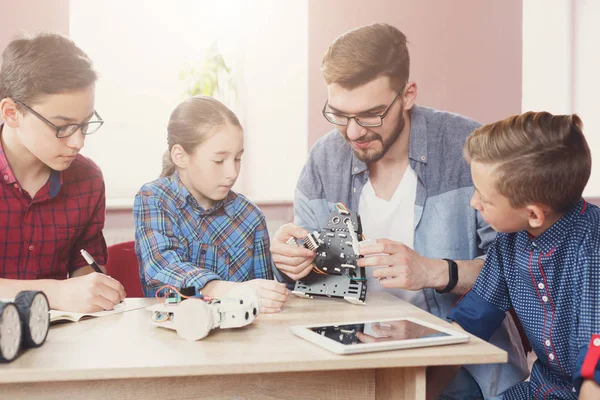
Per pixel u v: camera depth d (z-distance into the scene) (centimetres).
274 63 300
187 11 289
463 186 165
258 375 109
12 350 91
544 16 328
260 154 303
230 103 297
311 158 177
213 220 162
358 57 151
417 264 138
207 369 91
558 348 122
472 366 145
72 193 160
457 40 298
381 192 170
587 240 115
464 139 167
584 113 339
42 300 99
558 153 112
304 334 105
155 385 105
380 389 114
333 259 138
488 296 134
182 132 156
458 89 300
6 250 152
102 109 283
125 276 180
